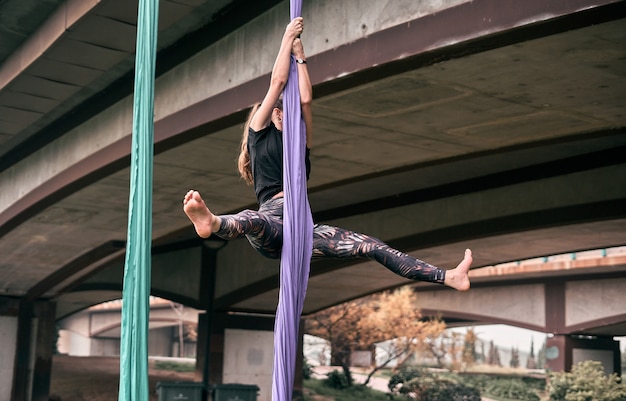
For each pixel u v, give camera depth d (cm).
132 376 385
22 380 3491
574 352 4506
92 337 10050
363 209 2753
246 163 506
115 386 4662
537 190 2241
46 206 2495
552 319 4491
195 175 2098
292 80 453
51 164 2395
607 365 4681
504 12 999
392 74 1209
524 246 2752
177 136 1730
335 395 4834
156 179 2155
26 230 2791
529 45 1096
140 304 391
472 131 1603
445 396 4984
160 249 3791
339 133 1650
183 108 1706
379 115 1505
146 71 414
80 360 5703
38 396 3522
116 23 1559
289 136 443
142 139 407
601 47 1093
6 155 2733
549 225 2225
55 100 2105
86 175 2153
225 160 1938
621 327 4288
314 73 1294
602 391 4088
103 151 2056
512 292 4756
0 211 2764
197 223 396
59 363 5453
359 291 3512
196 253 3650
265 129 471
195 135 1711
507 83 1280
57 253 3041
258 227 424
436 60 1136
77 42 1673
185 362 6412
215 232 407
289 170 436
